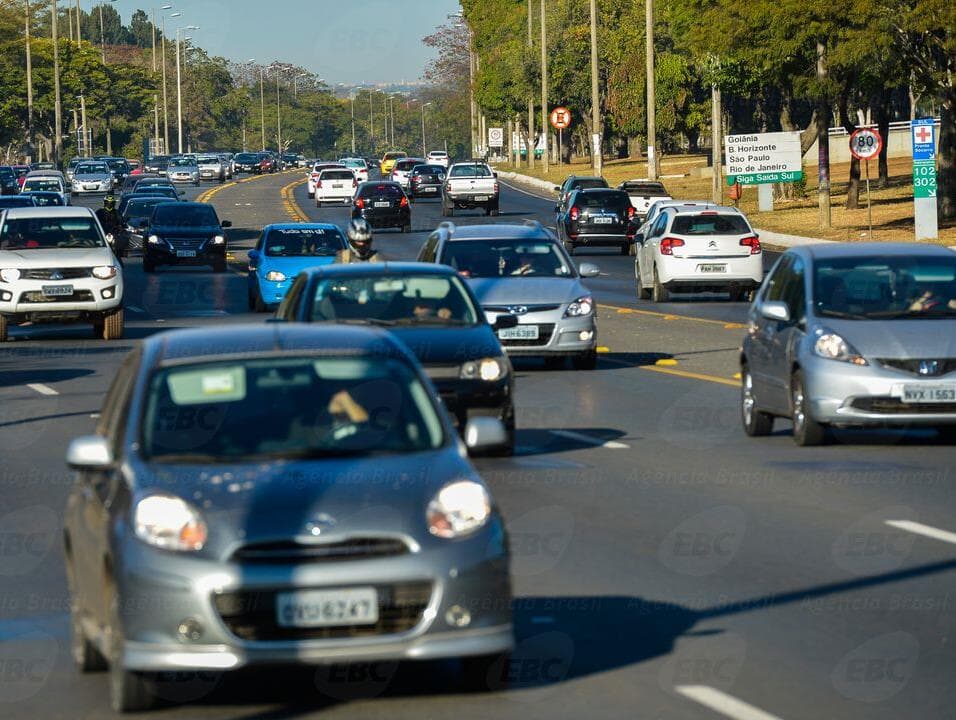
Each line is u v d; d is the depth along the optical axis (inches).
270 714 781.9
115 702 784.9
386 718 770.2
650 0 7180.1
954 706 779.4
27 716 789.2
